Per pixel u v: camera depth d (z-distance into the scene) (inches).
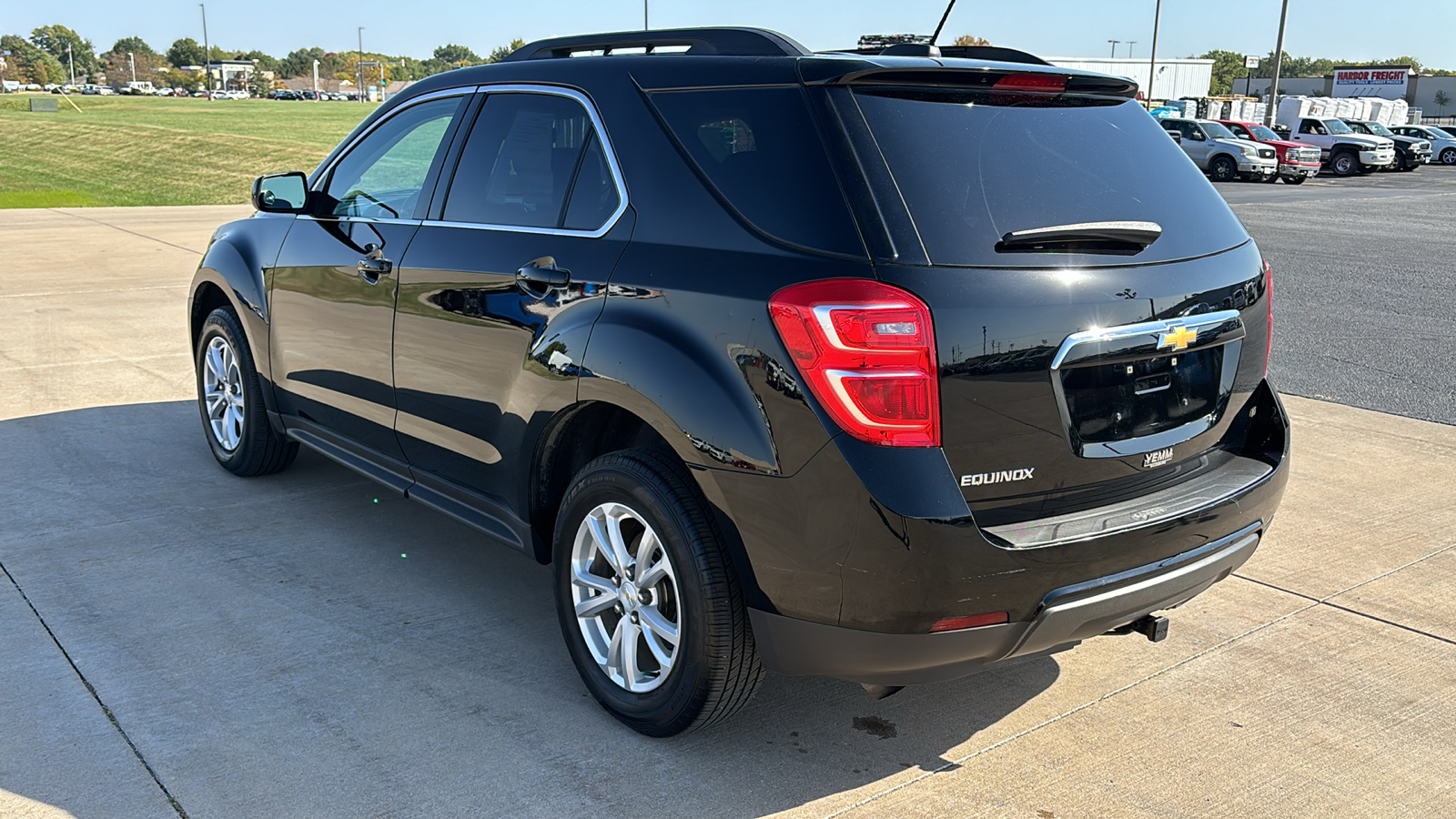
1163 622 118.6
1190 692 133.3
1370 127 1552.7
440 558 167.6
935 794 111.6
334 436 169.3
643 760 116.3
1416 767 118.0
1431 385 290.5
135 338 315.9
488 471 136.3
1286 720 127.0
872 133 102.3
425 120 153.9
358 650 137.7
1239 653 143.1
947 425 97.0
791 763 116.6
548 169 130.2
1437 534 183.9
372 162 161.8
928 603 97.6
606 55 132.4
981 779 114.4
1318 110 1911.9
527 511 131.7
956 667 103.7
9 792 106.5
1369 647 144.9
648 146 118.2
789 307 98.9
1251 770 116.9
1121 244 106.7
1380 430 246.4
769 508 102.1
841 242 98.7
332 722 121.0
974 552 97.3
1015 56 130.2
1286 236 658.2
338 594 153.6
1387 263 539.2
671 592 118.0
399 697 126.7
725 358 104.3
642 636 122.8
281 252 173.9
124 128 2107.5
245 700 124.7
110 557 163.5
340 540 173.3
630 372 111.5
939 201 100.0
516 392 126.9
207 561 163.5
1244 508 115.9
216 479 200.2
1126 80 118.0
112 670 130.3
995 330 97.7
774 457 101.0
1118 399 107.0
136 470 203.2
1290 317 391.9
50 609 145.6
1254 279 121.1
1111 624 109.4
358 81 7603.4
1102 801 110.9
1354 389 285.3
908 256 96.9
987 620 100.3
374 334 151.9
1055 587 101.4
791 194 103.6
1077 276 102.7
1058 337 100.8
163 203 880.3
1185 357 113.0
